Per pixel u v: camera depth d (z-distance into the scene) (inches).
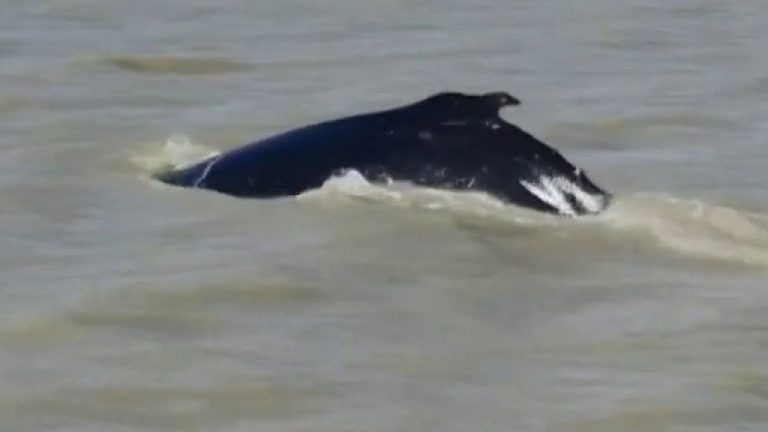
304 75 3297.2
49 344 1632.6
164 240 1989.4
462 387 1546.5
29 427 1449.3
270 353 1617.9
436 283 1838.1
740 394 1536.7
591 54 3553.2
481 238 2007.9
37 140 2571.4
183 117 2824.8
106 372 1566.2
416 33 3818.9
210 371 1571.1
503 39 3740.2
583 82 3230.8
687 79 3243.1
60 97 2967.5
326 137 2247.8
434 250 1957.4
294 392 1528.1
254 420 1470.2
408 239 1991.9
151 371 1569.9
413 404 1505.9
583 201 2123.5
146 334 1660.9
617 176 2393.0
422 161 2178.9
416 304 1765.5
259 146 2276.1
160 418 1470.2
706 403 1515.7
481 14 4089.6
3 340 1638.8
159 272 1849.2
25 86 3063.5
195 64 3368.6
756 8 4180.6
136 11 4042.8
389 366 1593.3
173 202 2167.8
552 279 1866.4
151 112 2859.3
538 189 2127.2
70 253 1932.8
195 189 2229.3
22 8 4033.0
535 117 2864.2
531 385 1552.7
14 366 1576.0
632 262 1935.3
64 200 2180.1
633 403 1512.1
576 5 4220.0
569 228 2055.9
